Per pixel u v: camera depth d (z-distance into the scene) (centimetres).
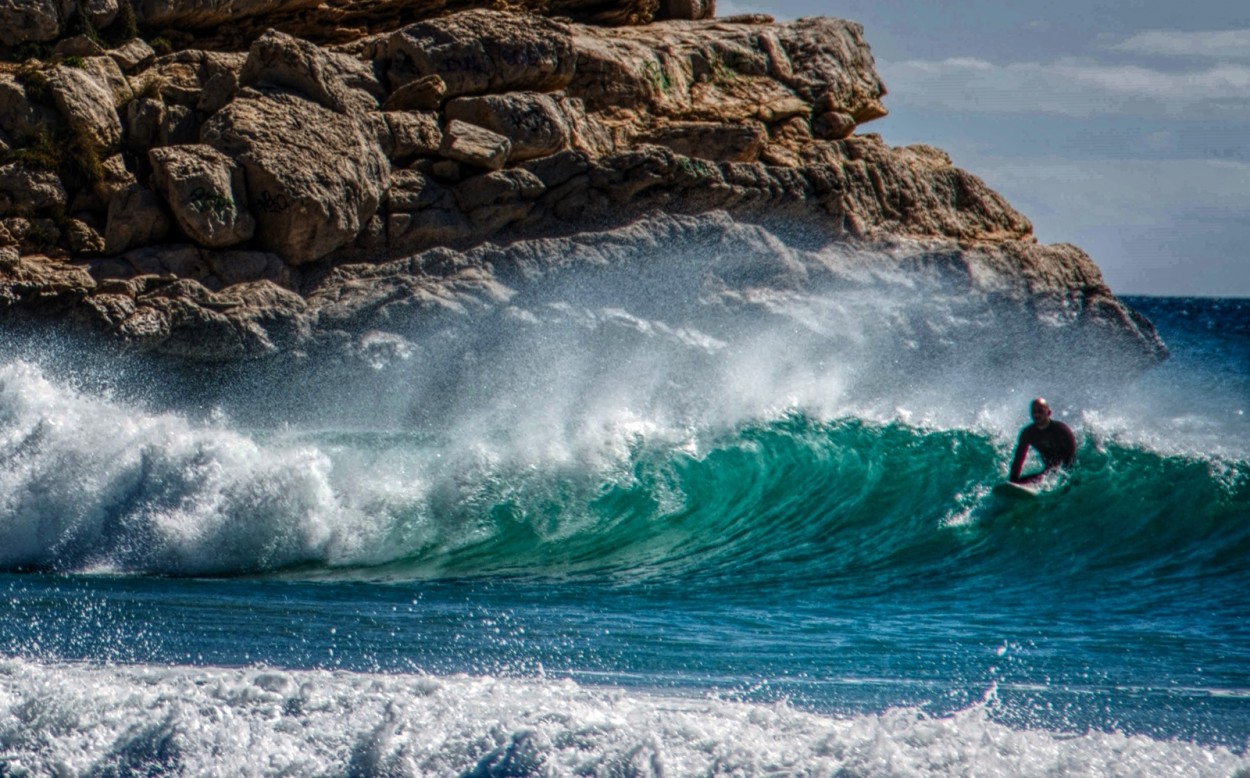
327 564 5103
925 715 2423
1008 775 1756
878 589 4609
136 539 5062
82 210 7662
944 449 6269
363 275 7738
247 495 5175
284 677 2202
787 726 1969
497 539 5459
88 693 2123
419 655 3095
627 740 1873
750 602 4350
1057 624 3888
